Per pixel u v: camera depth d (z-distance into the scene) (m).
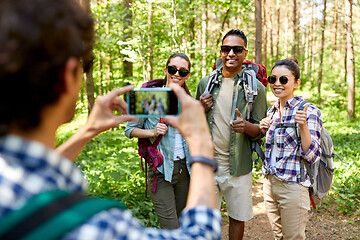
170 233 0.62
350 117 14.62
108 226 0.51
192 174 0.73
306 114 2.58
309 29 31.62
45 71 0.54
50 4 0.56
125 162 5.18
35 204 0.49
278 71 2.83
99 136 7.18
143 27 8.71
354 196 5.22
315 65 31.64
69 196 0.52
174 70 3.01
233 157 3.13
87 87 8.90
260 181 6.09
